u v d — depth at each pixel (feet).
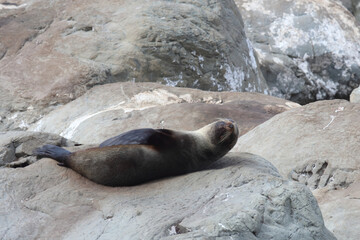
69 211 43.57
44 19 118.01
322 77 168.25
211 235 35.94
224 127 45.83
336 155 62.54
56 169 49.16
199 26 116.67
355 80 168.66
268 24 172.35
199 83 115.65
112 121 86.48
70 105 97.60
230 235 36.40
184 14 116.67
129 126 84.43
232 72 120.67
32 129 95.81
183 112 85.92
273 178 42.04
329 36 170.91
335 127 66.08
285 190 40.57
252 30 171.53
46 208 44.24
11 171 48.96
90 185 46.80
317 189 61.00
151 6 116.37
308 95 167.53
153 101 95.40
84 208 43.75
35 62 108.27
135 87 100.48
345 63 168.86
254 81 131.13
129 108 91.71
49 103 99.76
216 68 117.50
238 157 49.01
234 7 131.64
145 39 109.91
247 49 131.64
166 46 110.73
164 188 44.45
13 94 101.81
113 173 45.88
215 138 46.11
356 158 61.46
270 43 169.17
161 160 45.52
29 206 44.70
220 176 44.11
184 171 46.57
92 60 107.96
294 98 166.91
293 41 169.27
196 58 114.83
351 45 171.53
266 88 140.56
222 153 46.80
